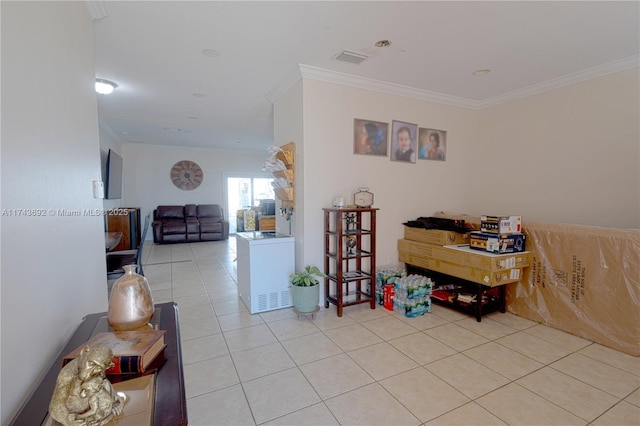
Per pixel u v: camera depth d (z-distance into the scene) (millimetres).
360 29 2361
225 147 8375
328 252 3266
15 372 813
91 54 1911
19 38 879
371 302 3256
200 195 8672
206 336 2621
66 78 1358
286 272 3266
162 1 2002
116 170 5906
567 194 3367
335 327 2803
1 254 747
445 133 4062
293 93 3340
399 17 2189
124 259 3803
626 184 2932
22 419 719
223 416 1678
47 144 1089
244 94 3922
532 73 3211
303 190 3199
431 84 3539
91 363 714
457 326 2824
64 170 1282
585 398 1820
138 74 3264
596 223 3143
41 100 1043
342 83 3295
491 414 1689
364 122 3463
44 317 1017
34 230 948
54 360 1087
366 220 3555
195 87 3666
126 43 2588
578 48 2654
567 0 1979
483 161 4230
